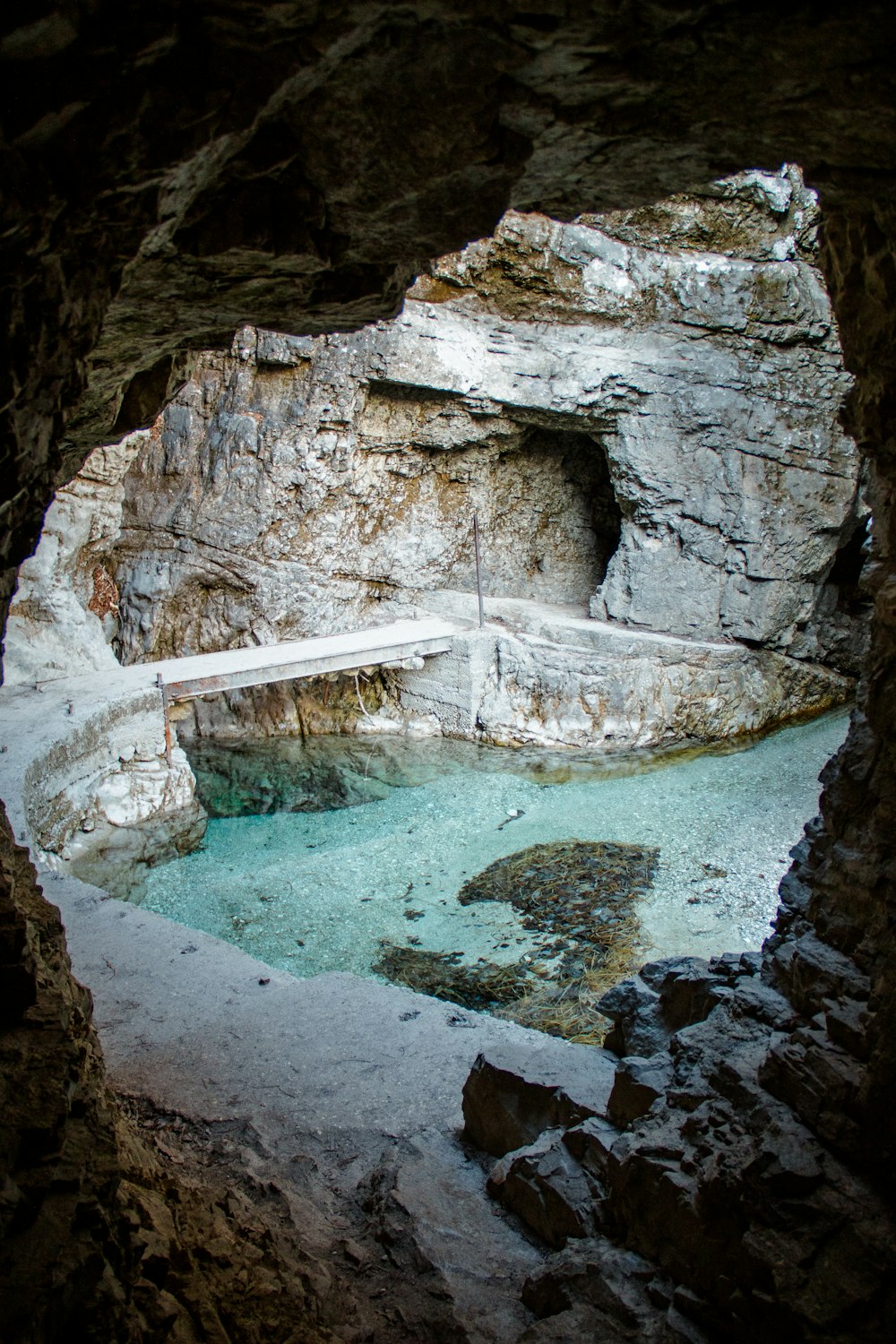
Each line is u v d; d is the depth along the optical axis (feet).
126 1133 12.35
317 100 7.79
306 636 50.75
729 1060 10.09
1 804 12.65
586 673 46.91
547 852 35.68
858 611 54.24
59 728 33.53
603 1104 12.25
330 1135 14.12
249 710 50.19
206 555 47.93
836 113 7.41
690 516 47.96
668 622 49.14
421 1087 15.40
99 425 14.14
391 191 8.62
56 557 40.37
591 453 54.60
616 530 56.13
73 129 6.89
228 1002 18.15
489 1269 10.94
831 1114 8.48
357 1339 9.57
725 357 46.50
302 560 49.65
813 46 6.64
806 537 47.14
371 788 43.45
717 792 40.98
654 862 34.42
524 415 48.83
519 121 8.05
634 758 45.70
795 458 46.52
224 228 8.87
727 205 45.14
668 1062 11.40
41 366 8.42
